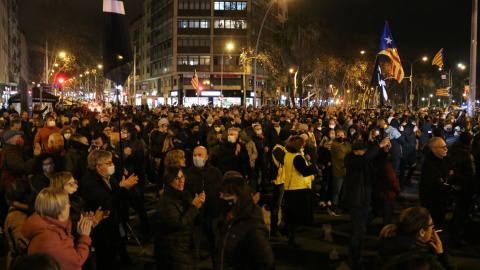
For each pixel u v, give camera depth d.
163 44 75.69
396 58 21.55
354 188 6.30
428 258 2.75
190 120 18.84
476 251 7.04
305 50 47.09
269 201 10.59
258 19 68.50
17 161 6.69
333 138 10.27
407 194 11.30
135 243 7.47
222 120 19.78
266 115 20.44
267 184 12.70
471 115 19.20
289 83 52.59
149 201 10.56
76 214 4.89
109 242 5.65
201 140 13.73
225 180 3.92
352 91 76.06
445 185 6.86
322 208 10.10
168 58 73.44
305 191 7.09
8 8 67.81
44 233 3.69
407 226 3.61
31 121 14.35
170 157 5.82
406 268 2.59
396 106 98.31
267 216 8.62
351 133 11.94
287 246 7.30
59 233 3.77
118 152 7.89
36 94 26.16
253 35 67.62
